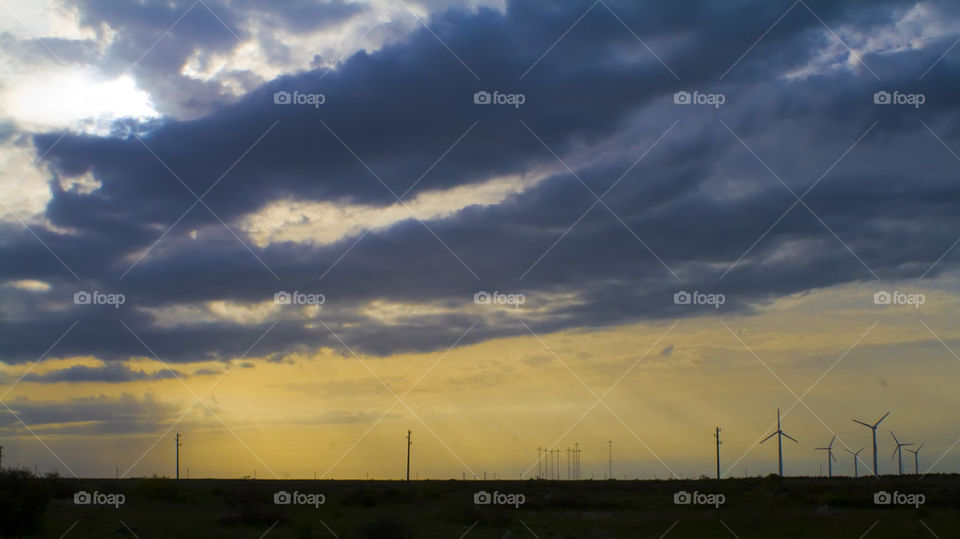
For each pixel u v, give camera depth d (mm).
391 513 58062
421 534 42156
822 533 43312
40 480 39500
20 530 38281
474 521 50500
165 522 44344
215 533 40375
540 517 55031
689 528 45938
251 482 153500
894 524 46688
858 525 46438
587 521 51438
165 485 69875
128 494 69250
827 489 84812
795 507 64375
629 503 68875
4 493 37812
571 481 154625
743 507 64625
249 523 46469
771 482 108875
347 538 39906
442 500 77062
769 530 44812
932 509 59438
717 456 106562
